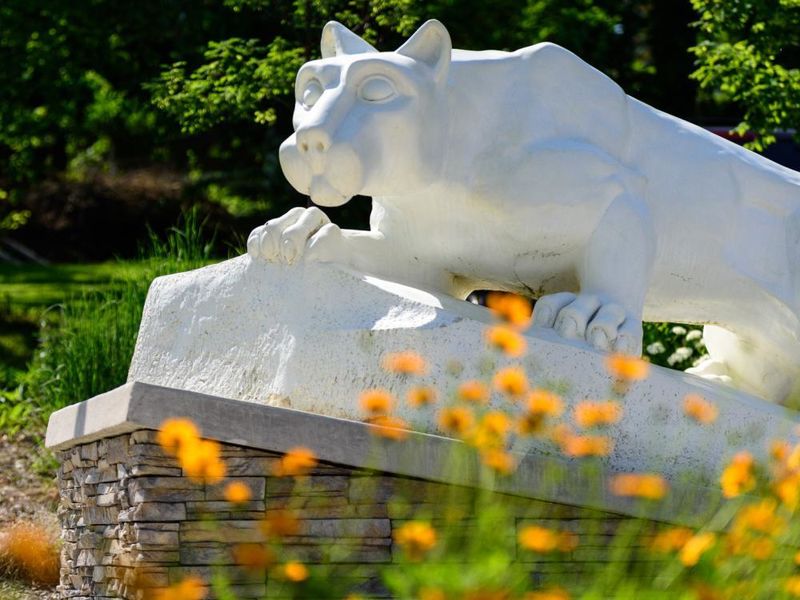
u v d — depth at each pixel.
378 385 7.12
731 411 7.41
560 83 7.69
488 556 5.50
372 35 15.13
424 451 6.73
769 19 14.95
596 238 7.51
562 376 7.10
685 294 8.13
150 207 26.39
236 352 7.80
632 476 6.87
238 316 7.84
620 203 7.52
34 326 18.80
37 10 22.23
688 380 7.62
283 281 7.61
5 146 27.12
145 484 6.71
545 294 8.01
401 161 7.32
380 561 6.71
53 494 11.54
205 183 26.59
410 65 7.36
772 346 8.36
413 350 7.06
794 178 8.30
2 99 23.62
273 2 15.52
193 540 6.70
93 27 21.89
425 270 8.03
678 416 7.29
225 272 7.98
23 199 27.17
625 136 7.85
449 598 4.99
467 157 7.55
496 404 7.02
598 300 7.42
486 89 7.61
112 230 26.33
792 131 16.30
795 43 15.44
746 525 5.96
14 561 9.50
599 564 6.80
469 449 6.71
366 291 7.36
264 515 6.71
